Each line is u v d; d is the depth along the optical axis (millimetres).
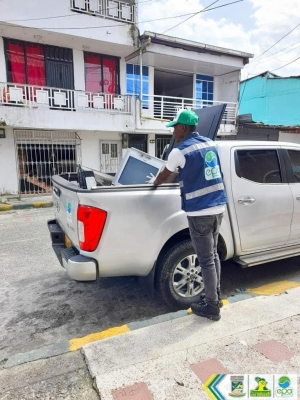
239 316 2508
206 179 2330
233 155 3092
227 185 2990
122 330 2486
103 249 2502
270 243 3342
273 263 4242
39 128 10312
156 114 14141
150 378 1865
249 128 15508
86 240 2465
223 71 14477
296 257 4461
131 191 2564
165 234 2688
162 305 3176
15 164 10820
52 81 11281
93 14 10508
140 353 2086
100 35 10734
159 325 2406
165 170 2424
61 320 2949
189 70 14211
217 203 2354
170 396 1732
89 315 3027
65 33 10188
